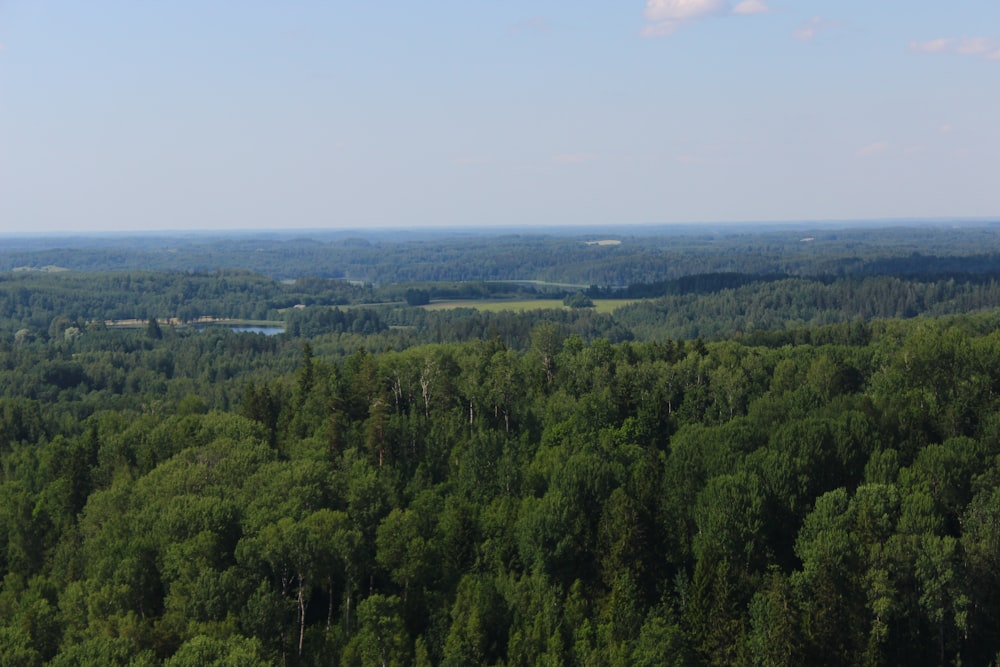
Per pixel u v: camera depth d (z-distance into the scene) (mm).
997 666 68562
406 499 101375
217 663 65375
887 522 78438
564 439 108500
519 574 86000
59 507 108688
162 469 102500
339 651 76000
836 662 70875
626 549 82938
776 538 85188
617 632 75125
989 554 75500
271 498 90188
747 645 72188
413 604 83375
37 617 78875
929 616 72312
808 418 97812
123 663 68562
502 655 77125
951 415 100312
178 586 78125
